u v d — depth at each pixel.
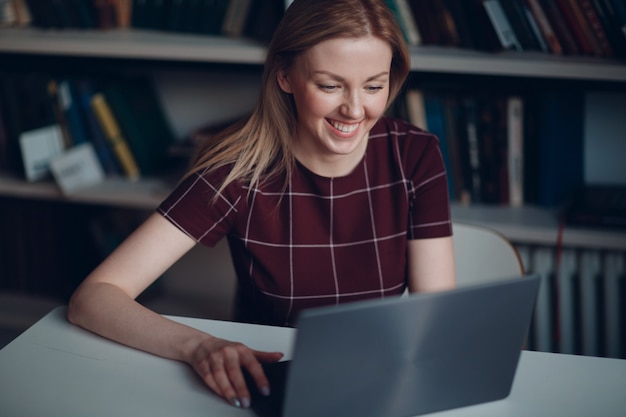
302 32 1.24
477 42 1.95
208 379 1.06
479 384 1.00
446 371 0.96
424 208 1.46
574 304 2.13
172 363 1.13
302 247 1.43
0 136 2.34
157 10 2.21
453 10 1.95
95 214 2.50
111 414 1.00
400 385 0.95
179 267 2.63
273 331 1.23
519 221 1.98
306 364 0.88
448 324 0.92
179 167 2.34
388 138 1.47
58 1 2.22
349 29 1.22
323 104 1.27
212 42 2.10
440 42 1.99
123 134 2.30
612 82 2.10
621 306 2.09
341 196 1.42
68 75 2.38
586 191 2.11
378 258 1.45
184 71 2.46
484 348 0.96
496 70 1.85
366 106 1.27
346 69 1.24
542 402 1.03
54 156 2.30
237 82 2.43
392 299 0.88
